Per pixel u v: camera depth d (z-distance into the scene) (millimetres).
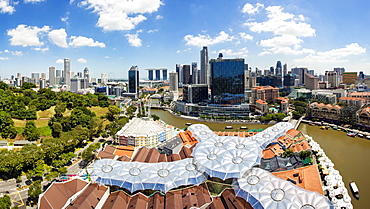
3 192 165750
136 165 171625
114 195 152875
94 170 163500
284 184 140125
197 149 186125
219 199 148625
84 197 142375
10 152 191375
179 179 155250
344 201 153250
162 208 143000
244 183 146125
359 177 197125
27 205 152375
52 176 176625
